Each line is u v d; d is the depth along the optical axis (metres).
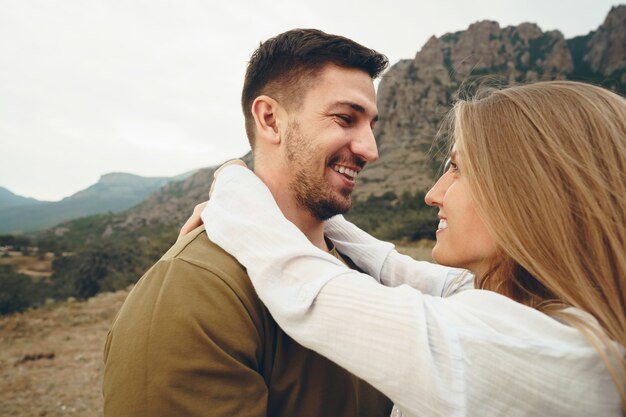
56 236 116.81
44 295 20.94
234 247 1.04
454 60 103.69
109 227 116.88
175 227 65.38
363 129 1.34
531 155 0.90
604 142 0.88
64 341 9.72
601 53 99.69
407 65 107.38
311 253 0.96
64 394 6.38
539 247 0.88
